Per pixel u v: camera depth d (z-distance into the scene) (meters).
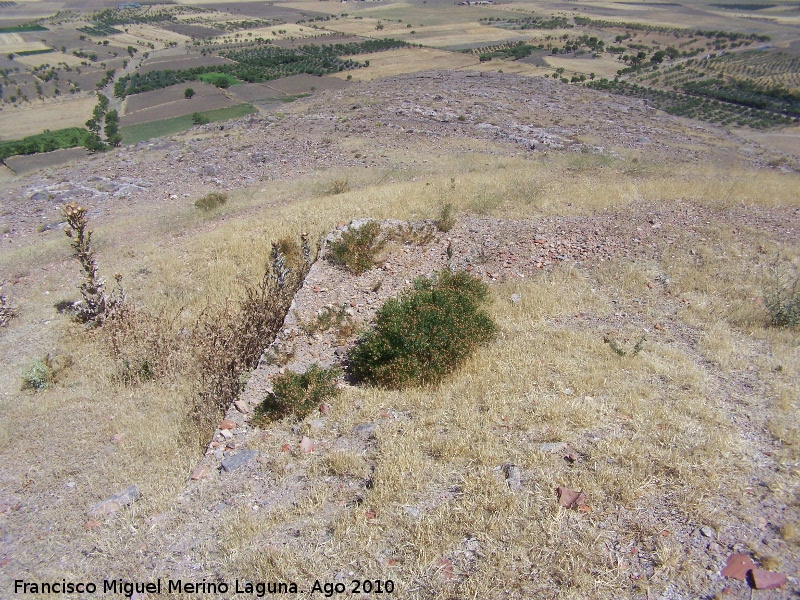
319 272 10.55
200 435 6.63
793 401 5.93
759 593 3.73
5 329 10.87
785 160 29.70
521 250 10.80
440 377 6.89
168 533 4.96
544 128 29.75
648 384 6.32
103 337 9.89
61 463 6.57
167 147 28.73
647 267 9.66
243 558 4.48
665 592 3.80
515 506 4.60
